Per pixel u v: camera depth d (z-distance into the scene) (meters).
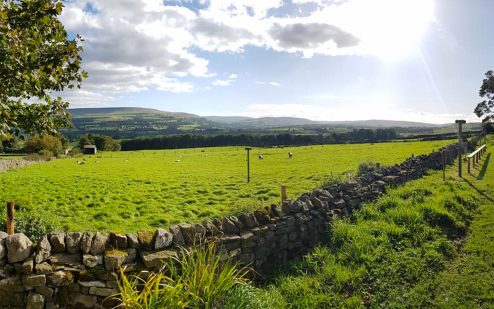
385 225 9.98
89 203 19.83
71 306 5.56
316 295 6.77
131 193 24.08
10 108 7.43
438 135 91.25
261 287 7.23
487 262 7.99
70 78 7.88
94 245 5.89
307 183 26.97
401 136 119.75
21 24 6.48
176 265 6.23
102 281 5.70
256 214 8.26
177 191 25.25
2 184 27.73
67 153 91.62
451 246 8.87
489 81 87.00
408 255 8.38
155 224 15.42
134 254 6.10
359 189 12.48
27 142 83.06
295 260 8.29
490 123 77.56
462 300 6.57
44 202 19.89
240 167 44.31
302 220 8.95
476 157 27.33
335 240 9.10
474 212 11.95
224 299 5.34
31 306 5.41
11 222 8.04
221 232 7.26
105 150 121.38
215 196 23.14
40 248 5.65
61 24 7.34
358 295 6.87
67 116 8.38
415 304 6.50
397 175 16.25
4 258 5.55
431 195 13.70
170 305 4.85
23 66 6.50
